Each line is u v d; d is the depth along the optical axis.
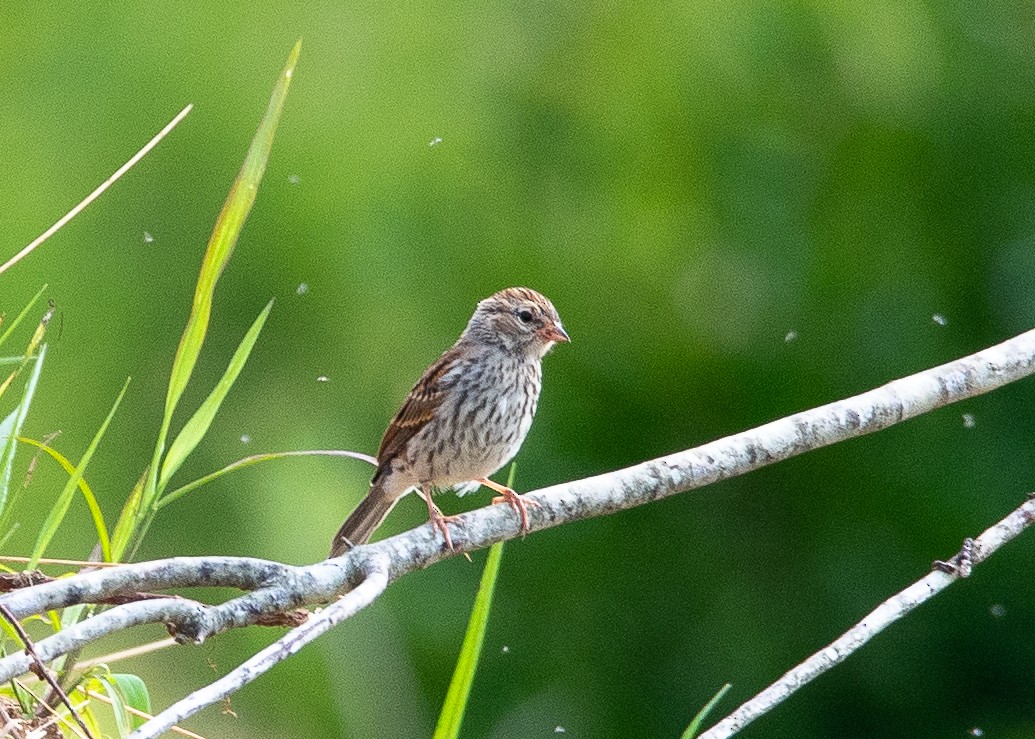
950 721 13.91
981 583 13.91
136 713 6.09
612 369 13.61
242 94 12.64
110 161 12.38
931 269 13.77
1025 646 13.80
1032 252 13.64
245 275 12.53
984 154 13.78
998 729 13.84
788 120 13.70
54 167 12.27
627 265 13.63
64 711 6.21
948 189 13.84
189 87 12.57
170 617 5.52
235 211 6.44
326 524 12.13
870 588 13.80
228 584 5.83
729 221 13.64
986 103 13.78
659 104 13.57
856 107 13.66
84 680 6.34
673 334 13.66
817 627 13.87
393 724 12.78
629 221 13.61
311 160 12.71
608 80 13.62
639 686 13.69
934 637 13.98
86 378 11.88
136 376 12.07
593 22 13.68
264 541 11.98
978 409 13.88
